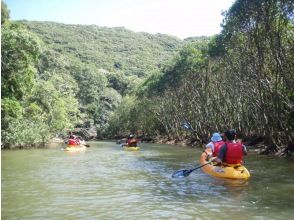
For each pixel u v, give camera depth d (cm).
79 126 8556
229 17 2798
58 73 9744
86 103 9856
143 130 6694
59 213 823
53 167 1798
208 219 745
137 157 2405
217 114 3400
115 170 1641
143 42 17462
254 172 1436
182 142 4400
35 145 4191
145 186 1171
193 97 3962
